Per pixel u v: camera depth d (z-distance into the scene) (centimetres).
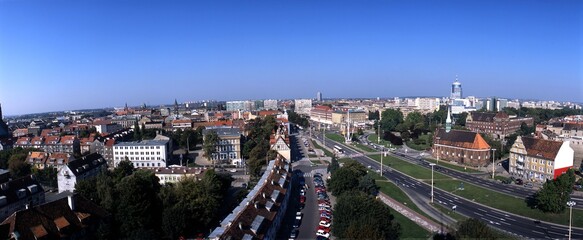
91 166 18575
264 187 12544
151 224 11406
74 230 10350
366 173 16525
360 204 10331
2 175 15612
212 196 13012
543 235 11125
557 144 17125
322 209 13162
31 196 14188
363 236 8569
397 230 10294
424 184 17262
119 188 11831
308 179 18488
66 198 10694
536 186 16650
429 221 12238
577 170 18512
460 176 18850
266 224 10281
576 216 12512
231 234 8775
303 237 11069
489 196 15062
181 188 12562
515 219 12469
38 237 9419
